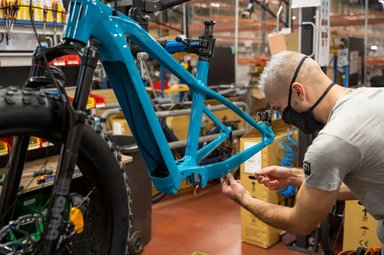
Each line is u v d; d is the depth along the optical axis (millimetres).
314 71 1504
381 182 1436
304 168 1424
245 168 3250
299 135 3104
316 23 2881
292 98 1526
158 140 1242
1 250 966
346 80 4883
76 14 1049
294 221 1519
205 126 4398
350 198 1886
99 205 1154
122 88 1220
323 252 3137
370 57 6402
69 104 962
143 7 1322
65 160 946
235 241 3445
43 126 951
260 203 1691
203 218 3965
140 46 1264
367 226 2926
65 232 1005
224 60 6211
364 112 1391
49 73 1045
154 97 5074
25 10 2471
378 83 4332
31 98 937
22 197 1983
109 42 1109
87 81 1000
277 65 1521
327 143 1357
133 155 3145
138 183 3229
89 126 1062
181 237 3531
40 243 963
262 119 1857
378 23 6453
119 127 4145
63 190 945
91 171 1097
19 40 2586
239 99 5492
